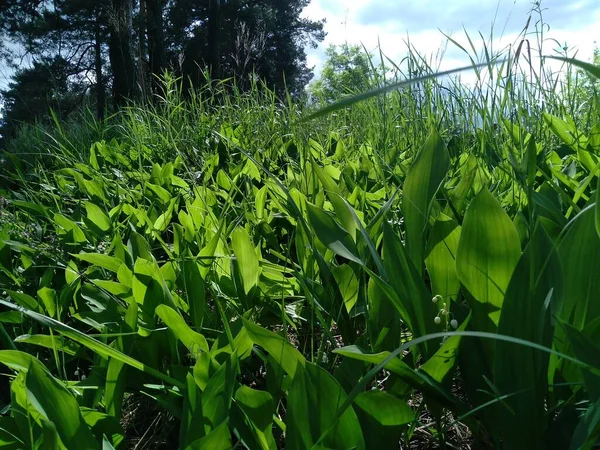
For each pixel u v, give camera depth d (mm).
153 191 2787
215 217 2135
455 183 2104
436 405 1050
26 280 2082
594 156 1873
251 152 3324
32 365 965
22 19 18906
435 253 1185
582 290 998
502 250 1005
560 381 998
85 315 1457
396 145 2727
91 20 15680
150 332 1330
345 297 1391
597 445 861
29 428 974
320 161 3018
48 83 10977
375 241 1569
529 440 910
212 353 1152
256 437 979
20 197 3297
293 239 2094
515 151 1900
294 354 965
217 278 1643
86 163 3834
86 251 2240
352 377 1089
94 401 1158
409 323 1100
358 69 3506
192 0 22922
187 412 990
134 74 7625
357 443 867
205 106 5234
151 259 1631
